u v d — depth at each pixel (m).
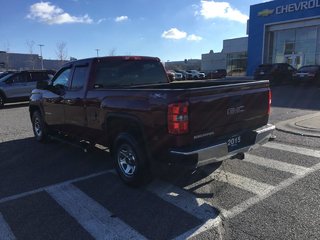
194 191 4.85
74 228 3.90
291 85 25.19
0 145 8.04
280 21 30.59
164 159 4.37
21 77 16.81
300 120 10.14
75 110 6.24
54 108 7.10
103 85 5.93
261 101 5.24
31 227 3.96
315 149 6.87
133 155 4.85
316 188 4.80
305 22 29.22
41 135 8.03
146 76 6.51
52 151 7.36
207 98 4.31
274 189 4.80
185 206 4.37
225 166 5.87
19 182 5.46
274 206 4.27
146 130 4.53
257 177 5.31
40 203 4.61
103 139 5.61
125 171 5.12
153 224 3.93
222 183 5.10
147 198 4.67
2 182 5.47
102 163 6.36
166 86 6.36
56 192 4.99
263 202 4.39
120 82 6.13
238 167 5.81
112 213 4.25
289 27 30.44
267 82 5.38
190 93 4.12
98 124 5.58
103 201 4.62
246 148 4.85
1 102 16.14
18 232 3.85
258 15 32.31
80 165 6.28
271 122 9.95
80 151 7.28
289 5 29.66
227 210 4.21
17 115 13.31
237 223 3.87
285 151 6.76
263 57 32.62
